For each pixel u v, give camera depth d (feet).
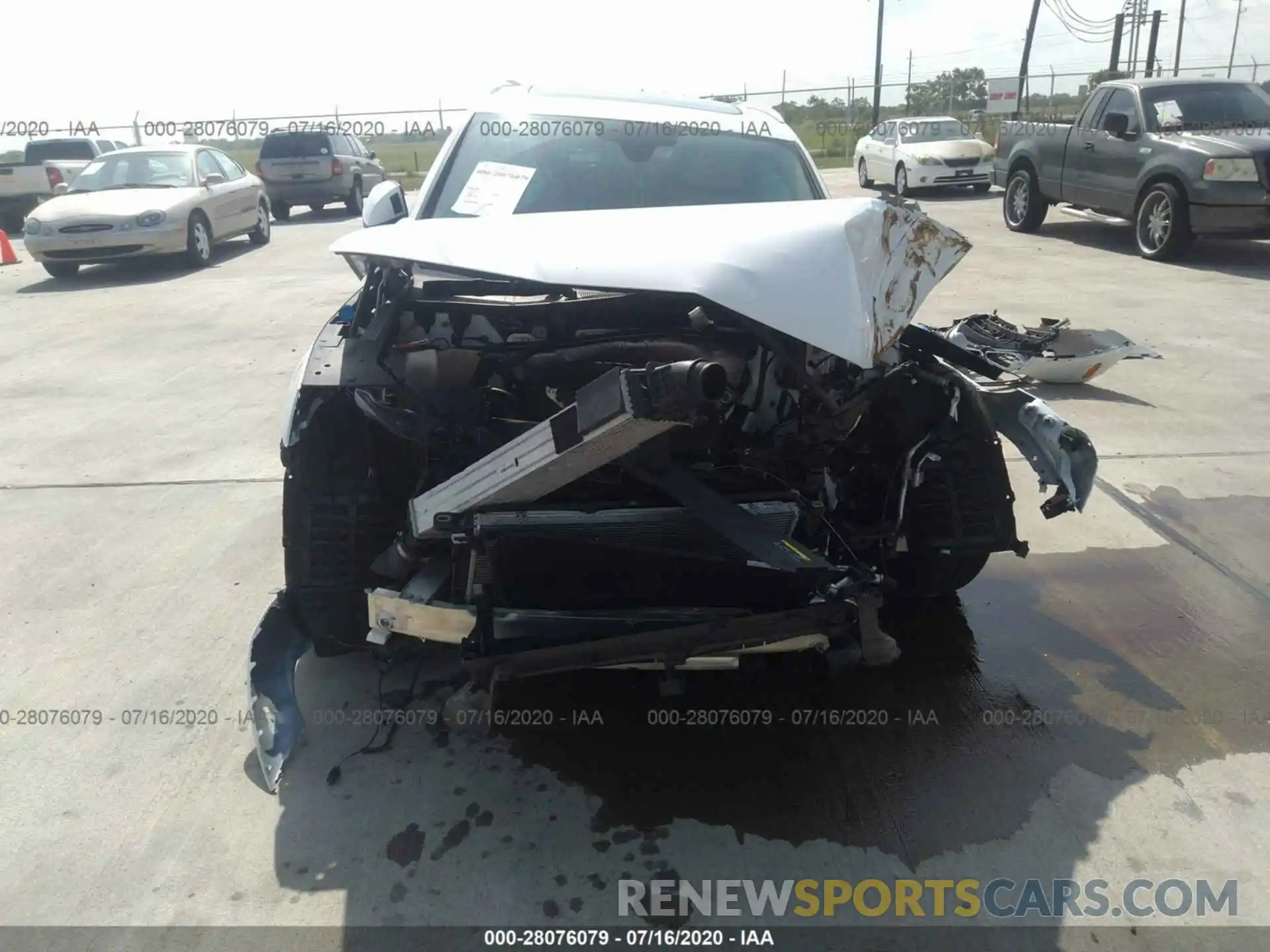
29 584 12.41
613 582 8.20
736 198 12.30
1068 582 12.35
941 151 58.23
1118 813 8.47
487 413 8.68
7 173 52.19
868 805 8.58
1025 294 28.66
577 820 8.38
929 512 10.42
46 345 25.45
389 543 9.21
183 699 10.00
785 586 8.07
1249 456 16.20
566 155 12.59
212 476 15.93
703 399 6.16
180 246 37.63
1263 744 9.33
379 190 11.63
